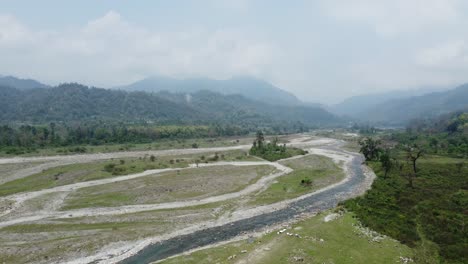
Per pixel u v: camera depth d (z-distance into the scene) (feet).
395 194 234.99
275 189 273.54
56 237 168.14
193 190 266.16
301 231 161.79
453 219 177.68
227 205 228.84
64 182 287.48
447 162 374.84
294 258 131.44
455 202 211.20
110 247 157.89
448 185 259.19
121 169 334.85
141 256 148.77
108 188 267.39
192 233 177.37
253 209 221.46
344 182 305.53
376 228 165.78
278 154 453.99
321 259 131.23
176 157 440.45
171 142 618.44
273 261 129.49
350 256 134.31
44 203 225.76
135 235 172.55
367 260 131.23
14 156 420.36
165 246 159.84
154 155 458.09
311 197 253.44
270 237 158.81
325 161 426.92
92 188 267.18
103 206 222.89
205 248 152.46
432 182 270.87
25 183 280.10
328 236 155.22
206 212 213.25
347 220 177.47
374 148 426.92
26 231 175.52
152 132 654.94
